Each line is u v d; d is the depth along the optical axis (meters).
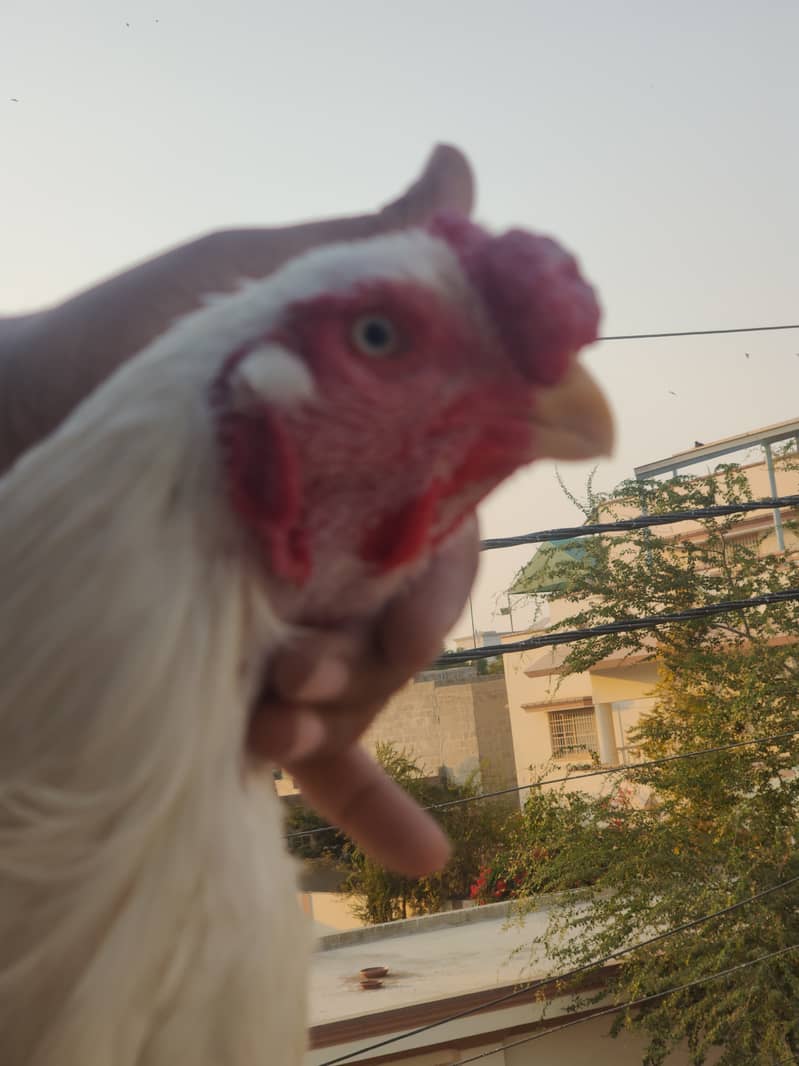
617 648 3.02
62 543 0.18
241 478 0.20
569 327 0.21
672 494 3.08
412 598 0.24
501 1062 2.51
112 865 0.18
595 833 2.67
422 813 0.30
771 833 2.59
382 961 3.01
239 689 0.21
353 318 0.21
